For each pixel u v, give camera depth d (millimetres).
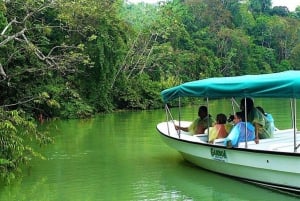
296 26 63562
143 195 7727
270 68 56406
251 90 8031
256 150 7660
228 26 55719
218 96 8719
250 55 54938
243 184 8312
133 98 28422
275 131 9680
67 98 23484
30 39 19953
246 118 8273
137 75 30797
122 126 17984
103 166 10039
